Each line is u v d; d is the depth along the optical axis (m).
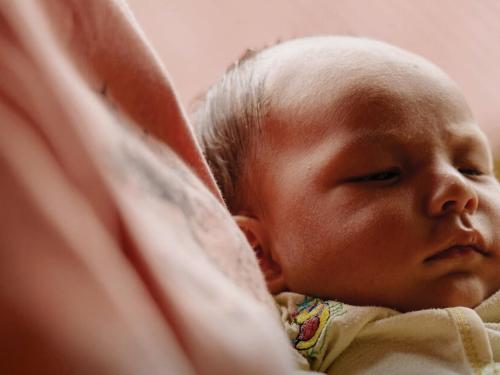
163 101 0.43
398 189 0.67
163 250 0.30
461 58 1.16
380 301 0.67
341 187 0.69
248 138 0.79
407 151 0.69
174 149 0.43
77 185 0.29
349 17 1.18
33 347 0.25
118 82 0.39
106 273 0.26
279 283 0.74
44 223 0.26
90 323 0.25
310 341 0.65
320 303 0.68
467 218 0.66
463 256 0.65
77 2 0.38
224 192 0.81
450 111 0.73
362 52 0.77
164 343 0.27
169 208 0.34
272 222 0.75
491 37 1.18
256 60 0.88
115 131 0.33
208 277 0.31
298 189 0.72
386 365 0.61
